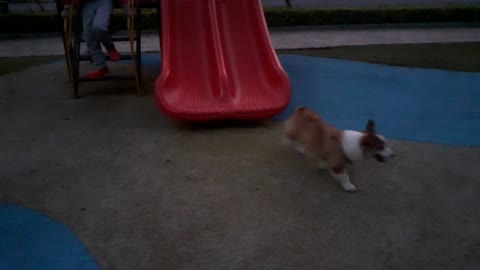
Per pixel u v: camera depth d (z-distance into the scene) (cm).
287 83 512
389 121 530
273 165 415
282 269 286
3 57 860
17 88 661
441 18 1229
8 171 414
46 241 314
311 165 415
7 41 1041
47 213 347
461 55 862
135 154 443
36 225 332
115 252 303
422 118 541
